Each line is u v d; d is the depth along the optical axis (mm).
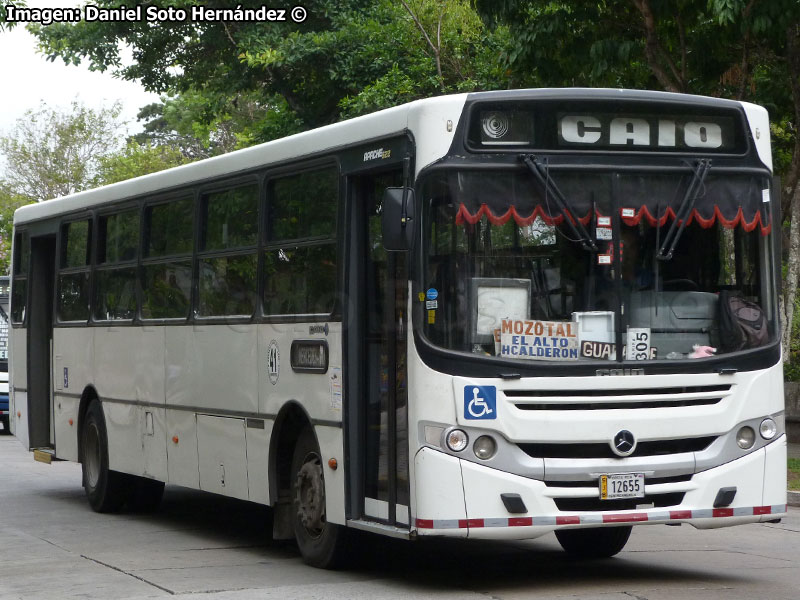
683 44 16719
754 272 9039
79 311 14898
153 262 12898
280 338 10258
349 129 9484
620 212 8719
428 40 23203
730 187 9023
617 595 8531
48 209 16000
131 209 13562
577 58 17172
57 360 15539
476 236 8492
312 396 9742
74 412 14945
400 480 8789
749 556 10602
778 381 9047
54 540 11930
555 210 8625
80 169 53406
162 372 12594
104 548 11367
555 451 8492
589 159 8727
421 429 8391
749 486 8836
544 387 8430
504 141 8625
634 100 8836
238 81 30516
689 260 8852
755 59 17938
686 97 8969
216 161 11664
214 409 11438
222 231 11531
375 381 9242
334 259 9539
